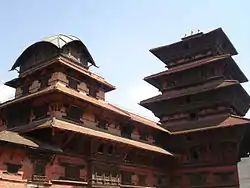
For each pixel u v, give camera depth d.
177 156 42.19
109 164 34.06
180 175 42.69
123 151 35.94
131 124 39.75
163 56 52.34
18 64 38.84
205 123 42.50
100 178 32.53
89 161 32.12
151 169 40.88
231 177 39.03
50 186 28.17
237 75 50.09
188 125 44.12
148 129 42.19
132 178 37.34
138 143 37.59
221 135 40.09
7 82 38.16
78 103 33.28
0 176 24.80
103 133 33.78
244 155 45.97
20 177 26.28
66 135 29.95
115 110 36.66
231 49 51.50
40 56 37.12
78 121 32.84
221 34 47.06
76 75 35.81
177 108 46.56
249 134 42.31
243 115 50.28
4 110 35.94
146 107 49.47
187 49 50.28
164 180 42.88
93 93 37.66
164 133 43.81
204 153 41.94
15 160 26.28
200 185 40.78
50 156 28.86
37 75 35.75
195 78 46.88
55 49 35.75
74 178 30.59
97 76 38.25
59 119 30.75
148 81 50.62
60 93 30.92
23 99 32.88
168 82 49.47
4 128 36.25
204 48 48.72
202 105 44.41
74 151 31.33
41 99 32.53
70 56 36.62
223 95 43.28
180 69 47.41
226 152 40.16
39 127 28.61
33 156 27.75
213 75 45.50
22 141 26.52
